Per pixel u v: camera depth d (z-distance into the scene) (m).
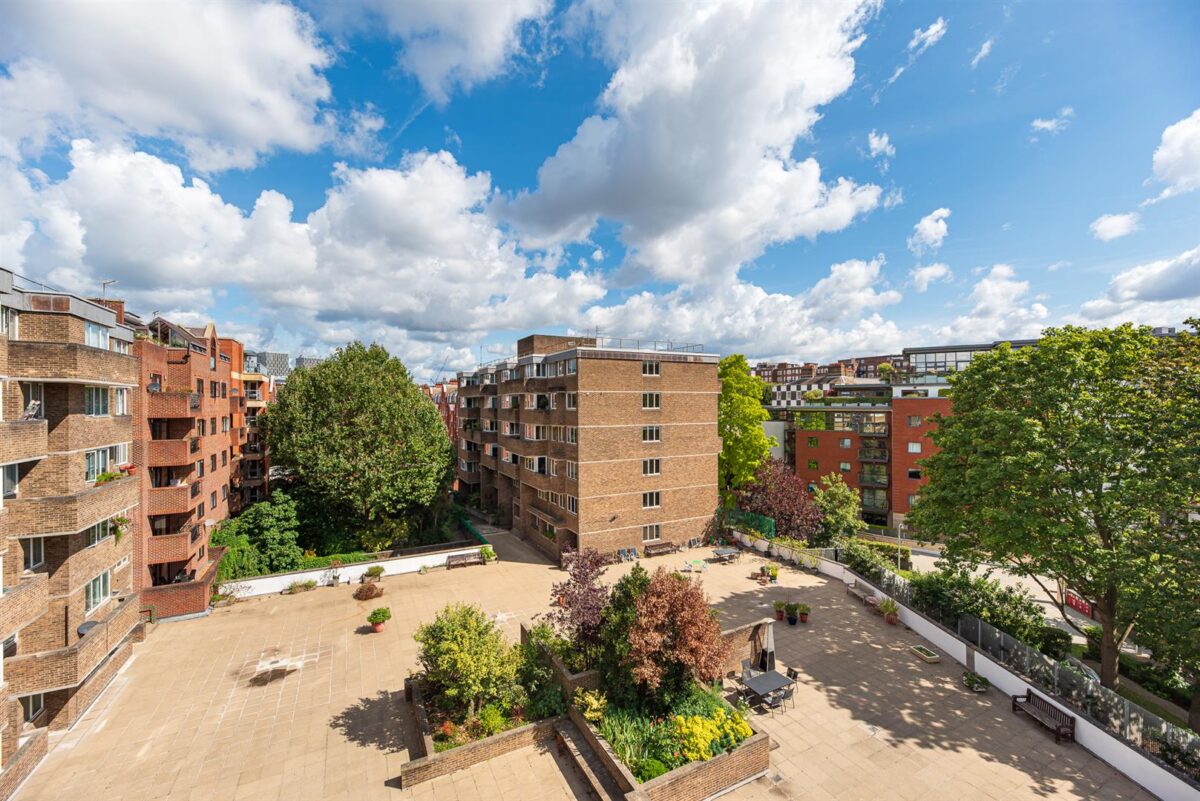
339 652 22.98
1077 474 19.06
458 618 17.36
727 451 45.25
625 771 13.45
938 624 23.14
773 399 76.62
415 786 14.37
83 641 17.86
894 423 52.50
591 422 34.91
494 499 53.47
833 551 33.88
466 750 14.96
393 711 18.34
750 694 18.39
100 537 20.64
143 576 26.67
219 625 25.88
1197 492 16.31
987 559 23.55
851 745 16.12
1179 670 21.23
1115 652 20.16
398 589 31.12
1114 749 15.17
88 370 18.28
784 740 16.34
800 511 38.94
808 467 59.75
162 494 27.23
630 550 36.38
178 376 29.77
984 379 22.64
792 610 25.20
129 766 15.62
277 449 36.91
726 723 15.09
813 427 59.25
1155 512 17.84
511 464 45.16
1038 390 20.61
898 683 19.73
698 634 15.98
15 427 15.77
